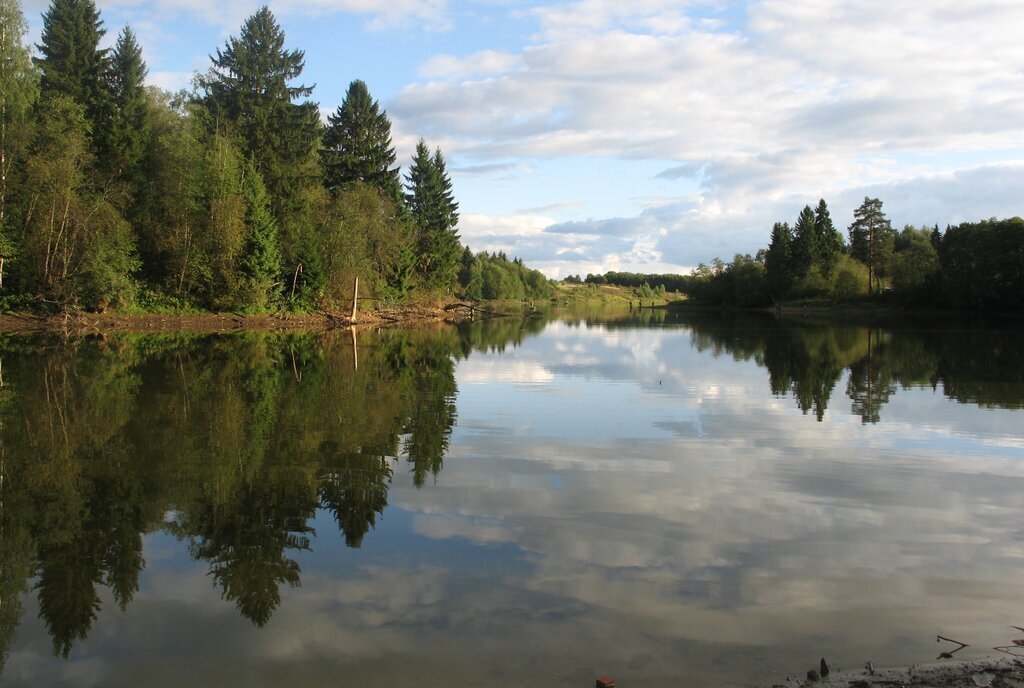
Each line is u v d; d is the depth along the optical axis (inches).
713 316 3078.2
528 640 209.8
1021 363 1020.5
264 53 2149.4
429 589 245.3
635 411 606.2
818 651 204.7
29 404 602.5
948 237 3117.6
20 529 304.8
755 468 414.9
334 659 199.6
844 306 3506.4
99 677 191.3
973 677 188.2
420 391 709.9
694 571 262.7
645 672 192.2
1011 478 397.1
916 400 673.0
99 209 1519.4
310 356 1055.0
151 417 550.9
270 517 320.5
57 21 1855.3
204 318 1738.4
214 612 228.8
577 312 3545.8
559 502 344.2
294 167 2140.7
